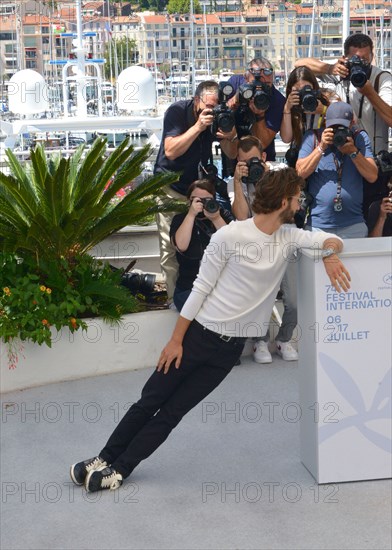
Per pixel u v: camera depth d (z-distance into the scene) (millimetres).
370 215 5914
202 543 3697
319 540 3689
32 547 3707
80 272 5672
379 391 4062
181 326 4012
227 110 5625
